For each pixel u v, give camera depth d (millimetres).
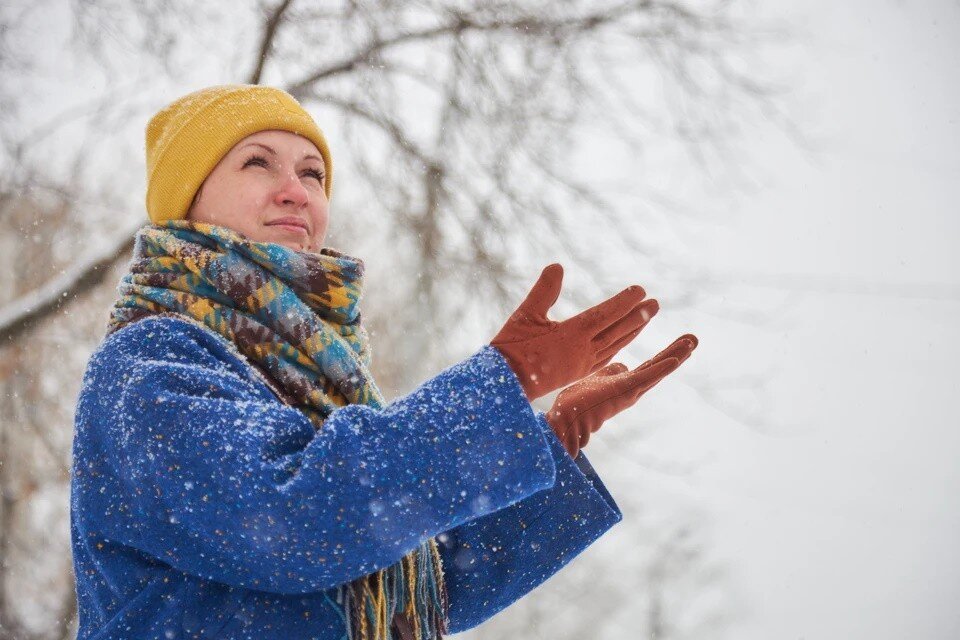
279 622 1413
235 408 1373
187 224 1737
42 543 6617
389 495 1311
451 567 1773
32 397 6605
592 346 1509
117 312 1688
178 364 1441
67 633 6203
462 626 1793
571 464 1764
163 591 1433
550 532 1781
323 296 1714
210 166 1834
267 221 1823
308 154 1927
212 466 1312
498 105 6281
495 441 1375
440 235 6305
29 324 5586
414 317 6344
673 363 1764
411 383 6332
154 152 1907
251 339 1596
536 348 1476
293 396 1577
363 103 6359
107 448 1443
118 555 1460
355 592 1464
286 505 1285
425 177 6320
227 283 1637
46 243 6906
